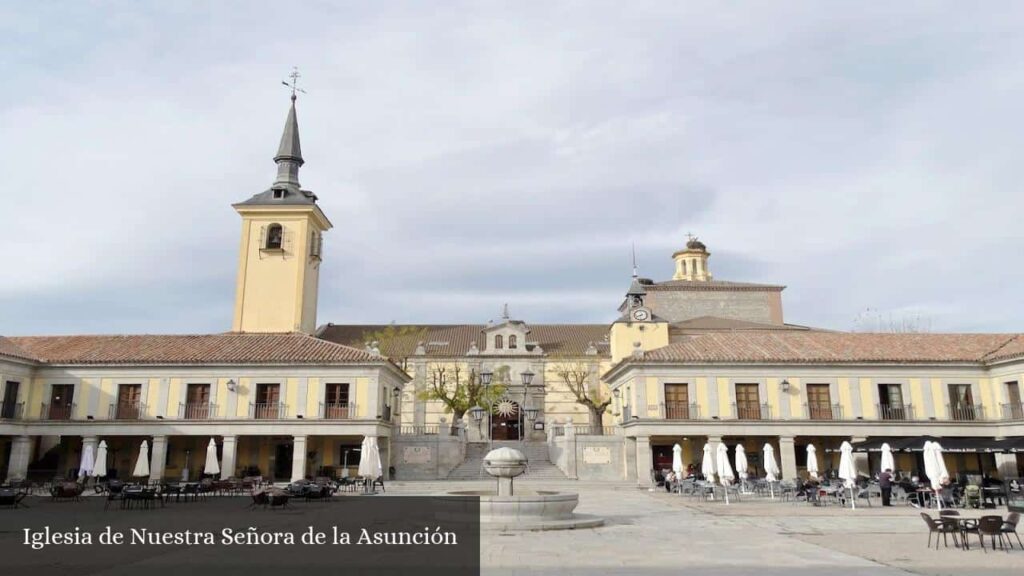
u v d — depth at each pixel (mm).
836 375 41250
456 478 43312
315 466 42125
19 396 39719
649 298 63875
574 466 42969
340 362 40594
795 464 39875
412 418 59531
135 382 40656
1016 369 39250
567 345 64000
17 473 38844
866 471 40094
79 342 44000
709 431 39906
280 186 60938
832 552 14719
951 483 29344
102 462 32406
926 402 40875
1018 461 39781
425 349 62031
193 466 41562
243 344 43781
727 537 17125
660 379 41281
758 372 41312
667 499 30234
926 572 12391
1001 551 14875
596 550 14844
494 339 62062
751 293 64125
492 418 59281
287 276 57625
